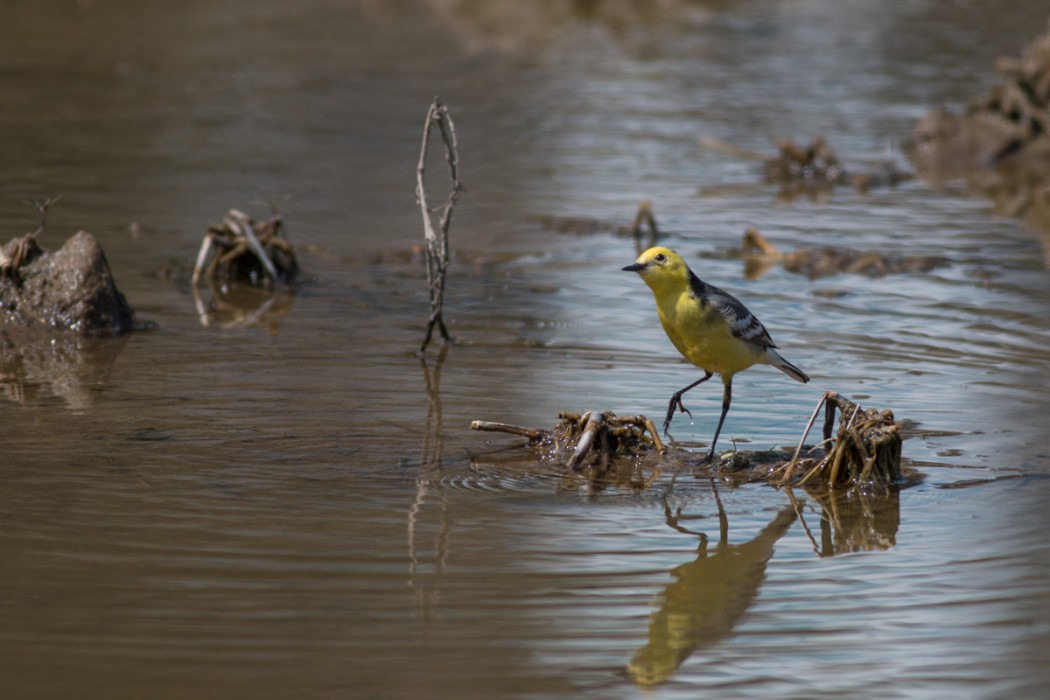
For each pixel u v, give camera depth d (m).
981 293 18.97
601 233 22.81
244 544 10.13
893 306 18.28
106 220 22.25
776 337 16.75
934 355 15.93
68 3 48.81
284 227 22.64
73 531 10.27
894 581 9.85
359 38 45.19
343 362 15.41
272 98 34.25
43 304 16.48
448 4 53.03
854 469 11.88
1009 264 20.70
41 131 29.28
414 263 20.78
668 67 40.97
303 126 31.20
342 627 8.91
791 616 9.30
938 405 14.04
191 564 9.74
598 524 10.91
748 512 11.30
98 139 28.75
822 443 12.16
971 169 29.61
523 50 43.91
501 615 9.14
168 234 21.64
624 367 15.41
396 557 10.05
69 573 9.54
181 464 11.83
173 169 26.41
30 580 9.41
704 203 25.38
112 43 41.44
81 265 16.64
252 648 8.58
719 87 37.72
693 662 8.62
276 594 9.33
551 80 38.47
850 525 11.00
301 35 45.12
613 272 20.34
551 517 11.03
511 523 10.83
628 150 29.97
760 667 8.59
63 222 21.88
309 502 11.05
